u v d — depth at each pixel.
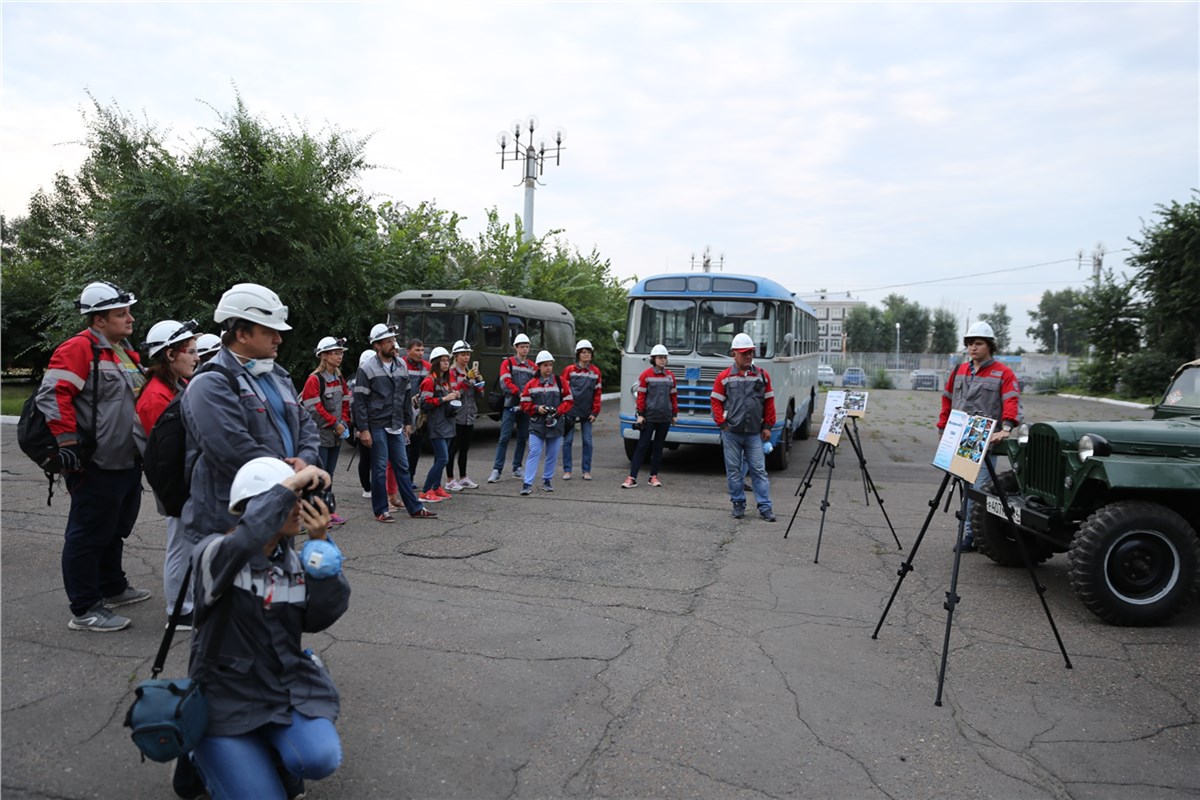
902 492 11.23
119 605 5.66
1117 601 5.62
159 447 3.98
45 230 33.56
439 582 6.35
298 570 2.97
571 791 3.43
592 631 5.35
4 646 4.88
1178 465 5.62
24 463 12.37
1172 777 3.66
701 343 12.80
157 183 15.32
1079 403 32.22
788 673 4.73
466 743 3.82
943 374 49.91
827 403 8.16
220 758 2.71
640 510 9.40
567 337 19.83
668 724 4.06
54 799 3.28
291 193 16.23
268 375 3.93
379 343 8.30
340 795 3.34
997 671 4.84
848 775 3.61
